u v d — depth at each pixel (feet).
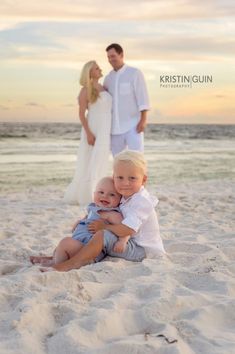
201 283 11.67
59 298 10.52
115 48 23.81
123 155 13.07
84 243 13.14
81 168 24.93
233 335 9.21
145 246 13.33
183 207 23.88
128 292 10.91
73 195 25.05
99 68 24.64
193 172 54.60
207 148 73.41
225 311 10.04
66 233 17.61
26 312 9.52
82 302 10.38
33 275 11.55
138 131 24.34
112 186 13.21
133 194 13.08
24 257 14.17
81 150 24.97
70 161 57.36
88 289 10.98
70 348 8.61
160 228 18.39
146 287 11.09
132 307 10.21
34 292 10.61
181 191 31.71
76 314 9.68
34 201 26.27
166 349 8.52
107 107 24.44
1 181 45.70
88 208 13.55
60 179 47.80
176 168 57.26
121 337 9.01
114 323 9.39
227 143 75.31
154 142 75.51
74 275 11.74
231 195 28.37
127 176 12.91
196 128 75.10
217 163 61.31
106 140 24.63
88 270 12.12
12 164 54.34
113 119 24.61
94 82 24.56
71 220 20.01
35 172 50.90
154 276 11.84
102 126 24.48
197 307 10.21
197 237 16.07
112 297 10.55
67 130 68.64
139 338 8.91
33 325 9.27
